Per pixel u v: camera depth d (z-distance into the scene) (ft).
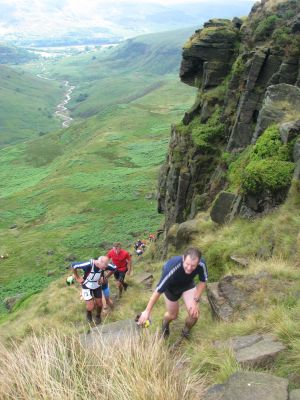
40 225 280.92
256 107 82.99
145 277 67.62
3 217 309.83
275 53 81.66
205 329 31.45
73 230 252.21
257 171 56.29
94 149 470.80
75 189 337.72
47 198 329.31
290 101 68.64
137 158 426.10
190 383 17.46
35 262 214.28
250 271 39.11
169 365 17.88
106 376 17.13
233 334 27.66
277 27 87.86
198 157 97.35
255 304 31.37
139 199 292.61
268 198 55.21
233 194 65.72
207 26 108.88
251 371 20.49
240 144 85.15
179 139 111.04
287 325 24.72
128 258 59.67
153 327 34.83
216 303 33.17
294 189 51.72
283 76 79.66
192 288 27.43
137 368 16.92
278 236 45.80
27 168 537.65
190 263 25.08
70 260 211.82
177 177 106.52
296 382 19.92
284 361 21.97
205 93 105.09
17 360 18.95
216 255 51.57
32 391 16.42
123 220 256.52
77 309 60.08
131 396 15.56
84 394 16.22
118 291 64.08
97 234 239.71
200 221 71.51
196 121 107.24
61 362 17.80
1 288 191.72
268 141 61.31
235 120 89.30
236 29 103.60
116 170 389.39
